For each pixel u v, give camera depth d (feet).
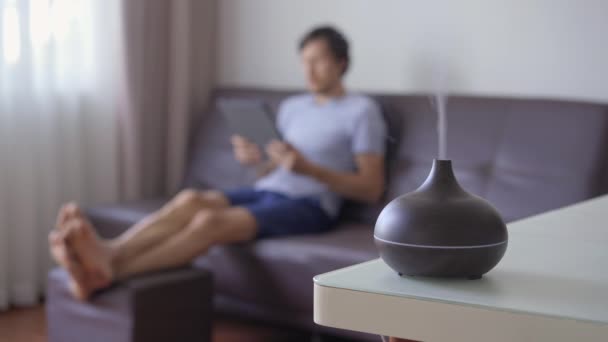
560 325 2.29
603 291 2.58
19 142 9.84
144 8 10.96
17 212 9.95
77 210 7.45
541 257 3.11
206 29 11.92
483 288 2.61
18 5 9.64
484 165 8.68
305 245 8.01
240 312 8.59
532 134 8.48
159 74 11.32
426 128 9.15
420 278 2.74
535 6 9.27
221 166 10.72
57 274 7.80
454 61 9.89
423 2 10.09
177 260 7.85
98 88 10.71
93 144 10.83
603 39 8.85
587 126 8.18
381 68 10.54
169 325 7.48
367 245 7.92
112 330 7.31
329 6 10.98
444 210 2.71
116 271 7.48
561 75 9.16
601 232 3.64
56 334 7.84
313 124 9.38
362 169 8.96
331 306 2.65
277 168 9.43
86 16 10.54
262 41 11.74
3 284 9.85
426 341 2.49
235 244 8.45
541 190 8.21
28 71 9.80
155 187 11.48
